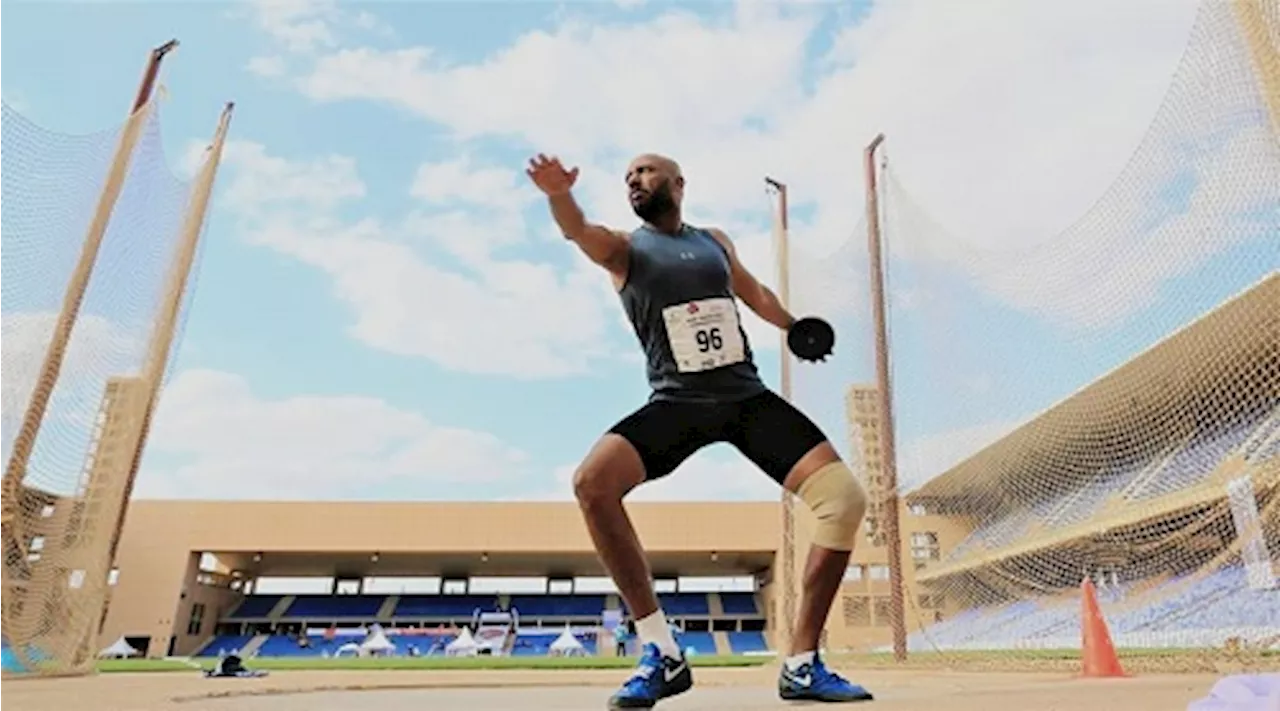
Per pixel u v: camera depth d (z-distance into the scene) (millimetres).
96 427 8094
